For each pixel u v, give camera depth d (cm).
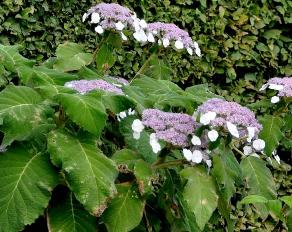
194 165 72
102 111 65
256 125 71
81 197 63
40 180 64
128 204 70
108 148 87
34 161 66
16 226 62
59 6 136
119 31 99
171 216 77
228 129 67
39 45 135
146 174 69
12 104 64
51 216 68
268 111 122
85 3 139
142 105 81
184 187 69
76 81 75
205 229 88
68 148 65
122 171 72
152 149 72
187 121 72
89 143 67
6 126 62
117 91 73
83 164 64
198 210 67
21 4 130
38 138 69
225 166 73
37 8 133
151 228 78
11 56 85
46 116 65
